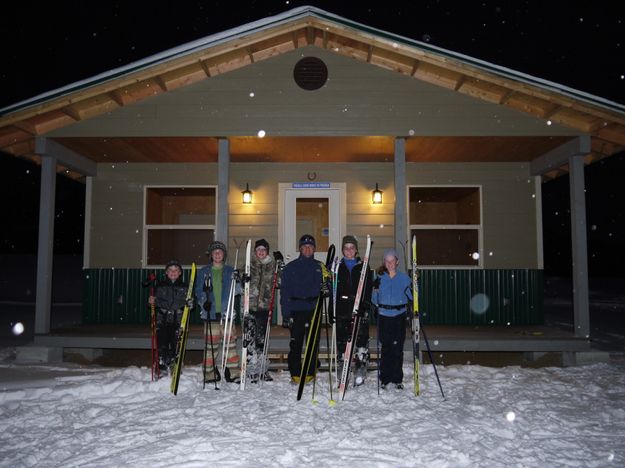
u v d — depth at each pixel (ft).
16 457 12.43
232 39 22.88
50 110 22.84
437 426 14.62
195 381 19.47
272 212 30.58
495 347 24.47
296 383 19.60
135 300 30.14
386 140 25.61
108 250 30.55
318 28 23.66
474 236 31.19
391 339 18.81
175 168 30.89
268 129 24.53
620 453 13.01
